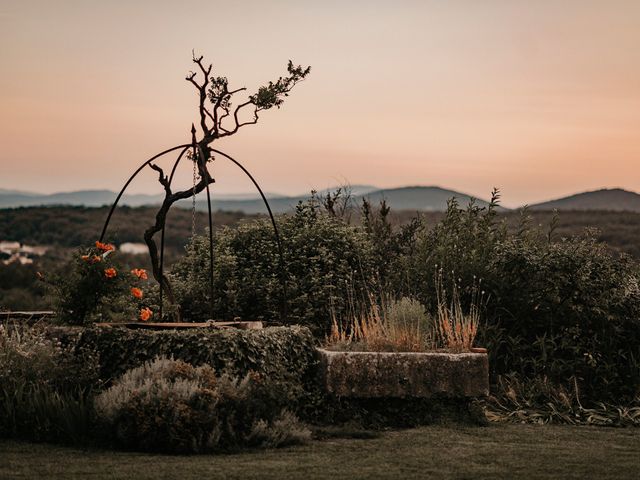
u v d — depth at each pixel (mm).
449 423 7570
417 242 11141
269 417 6598
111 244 8523
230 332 7250
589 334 9016
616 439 7000
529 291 9312
